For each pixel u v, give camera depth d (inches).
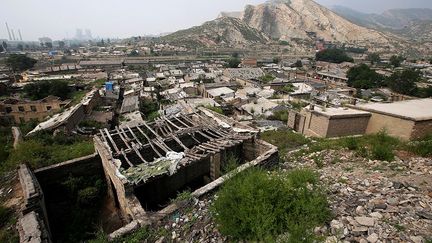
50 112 1277.1
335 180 242.7
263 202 167.6
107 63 3420.3
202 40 5935.0
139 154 354.6
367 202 183.6
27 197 265.3
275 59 3801.7
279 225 158.2
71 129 851.4
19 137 663.1
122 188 285.6
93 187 382.6
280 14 7667.3
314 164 353.7
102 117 1076.5
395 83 1907.0
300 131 739.4
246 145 422.6
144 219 214.1
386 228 151.6
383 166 279.7
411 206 173.0
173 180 378.6
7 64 2903.5
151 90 1667.1
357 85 2057.1
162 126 470.3
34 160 451.8
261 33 6998.0
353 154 354.6
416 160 285.1
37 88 1541.6
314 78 2480.3
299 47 6087.6
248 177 197.3
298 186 199.6
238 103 1314.0
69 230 337.1
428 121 464.8
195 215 212.2
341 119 596.4
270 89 1707.7
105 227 339.0
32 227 222.7
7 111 1280.8
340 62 3678.6
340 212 174.9
